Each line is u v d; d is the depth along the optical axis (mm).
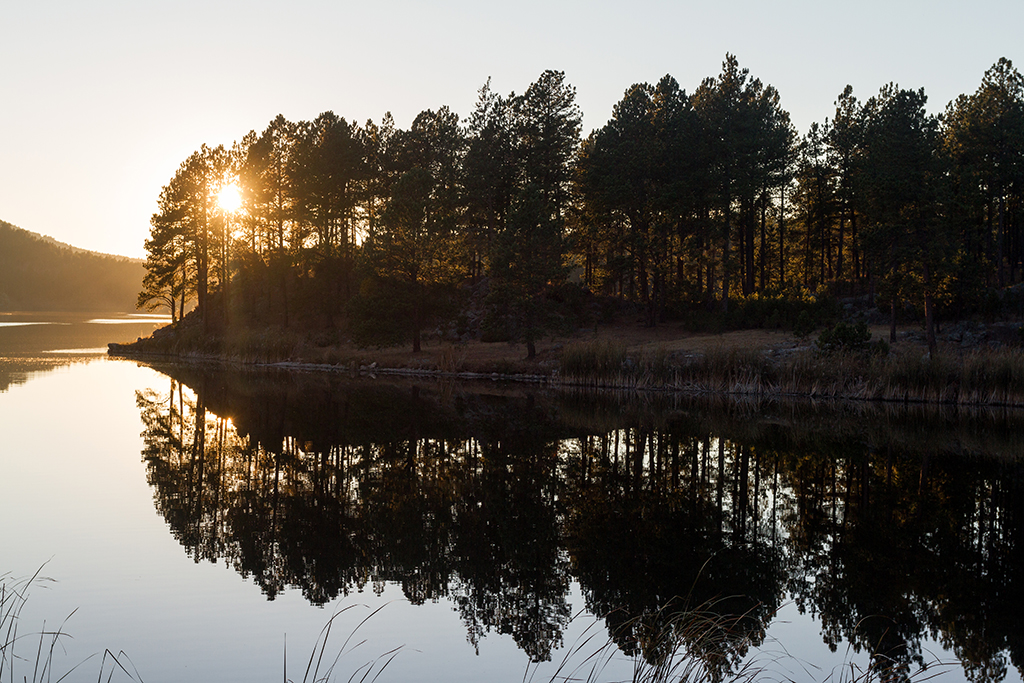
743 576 11148
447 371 44875
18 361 50312
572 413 28688
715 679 6996
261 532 12883
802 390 34125
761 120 58969
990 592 10539
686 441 22844
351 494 15742
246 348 55094
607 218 54281
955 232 40469
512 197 54031
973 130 51531
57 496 14961
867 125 59062
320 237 67062
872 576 11195
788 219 68500
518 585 10680
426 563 11555
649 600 10117
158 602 9609
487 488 16609
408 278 50781
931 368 32188
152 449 20281
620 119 59625
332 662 7969
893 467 19344
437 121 66625
